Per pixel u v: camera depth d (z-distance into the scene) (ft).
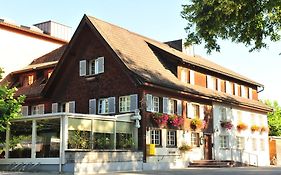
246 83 144.46
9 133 89.10
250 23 69.10
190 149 104.01
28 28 146.00
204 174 72.08
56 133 80.28
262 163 141.90
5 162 87.81
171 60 111.45
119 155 85.51
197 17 69.72
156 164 94.43
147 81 92.94
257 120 143.23
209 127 115.34
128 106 96.37
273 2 61.98
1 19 138.51
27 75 127.75
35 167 81.97
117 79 99.40
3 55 132.87
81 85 107.45
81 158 77.61
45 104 116.57
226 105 124.98
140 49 108.88
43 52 145.89
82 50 108.68
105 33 102.73
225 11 65.57
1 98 82.94
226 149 121.49
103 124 85.87
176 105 104.12
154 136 96.32
